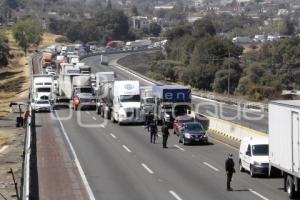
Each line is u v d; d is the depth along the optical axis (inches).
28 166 1792.6
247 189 1772.9
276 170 1951.3
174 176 2000.5
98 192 1748.3
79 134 3235.7
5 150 2844.5
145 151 2598.4
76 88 4854.8
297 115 1569.9
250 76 7578.7
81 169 2143.2
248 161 1998.0
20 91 6806.1
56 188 1812.3
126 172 2082.9
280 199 1630.2
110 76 4975.4
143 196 1684.3
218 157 2425.0
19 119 3860.7
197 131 2827.3
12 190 1910.7
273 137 1772.9
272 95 6737.2
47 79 4985.2
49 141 2940.5
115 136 3144.7
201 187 1809.8
